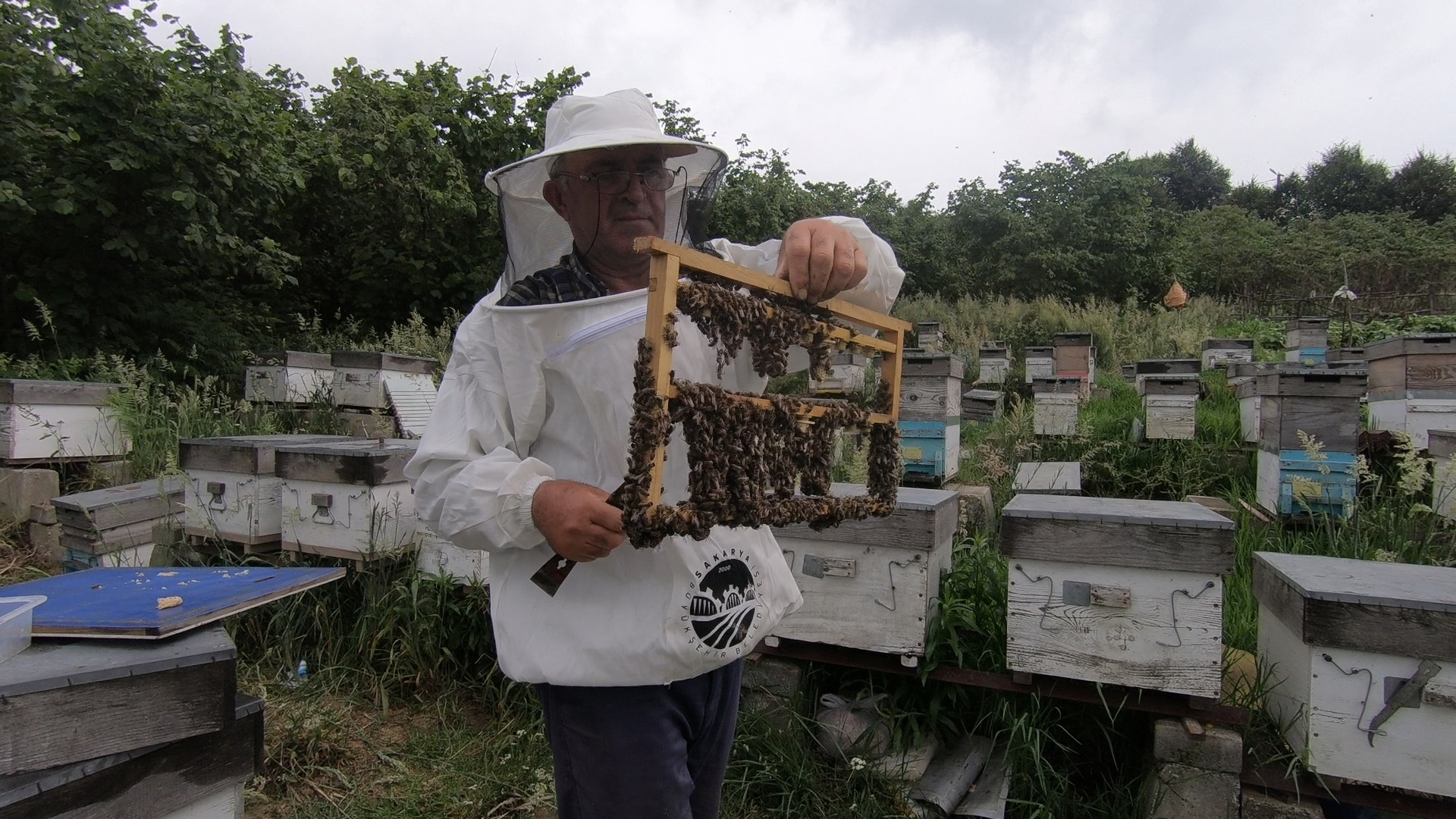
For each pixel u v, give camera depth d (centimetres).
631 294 146
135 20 846
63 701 163
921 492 335
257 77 1288
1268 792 255
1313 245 3003
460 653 378
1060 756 300
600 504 133
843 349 165
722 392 135
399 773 305
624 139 146
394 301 1346
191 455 434
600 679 146
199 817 189
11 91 746
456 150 1341
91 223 789
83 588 225
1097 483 716
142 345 860
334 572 244
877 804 271
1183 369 984
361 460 379
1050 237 2380
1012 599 282
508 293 157
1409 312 1998
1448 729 228
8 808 153
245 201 923
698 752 167
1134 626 266
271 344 1045
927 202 2728
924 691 312
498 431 151
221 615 204
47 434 578
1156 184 4169
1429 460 467
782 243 160
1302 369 525
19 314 827
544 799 280
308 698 353
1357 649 234
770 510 140
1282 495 534
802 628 309
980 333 1581
